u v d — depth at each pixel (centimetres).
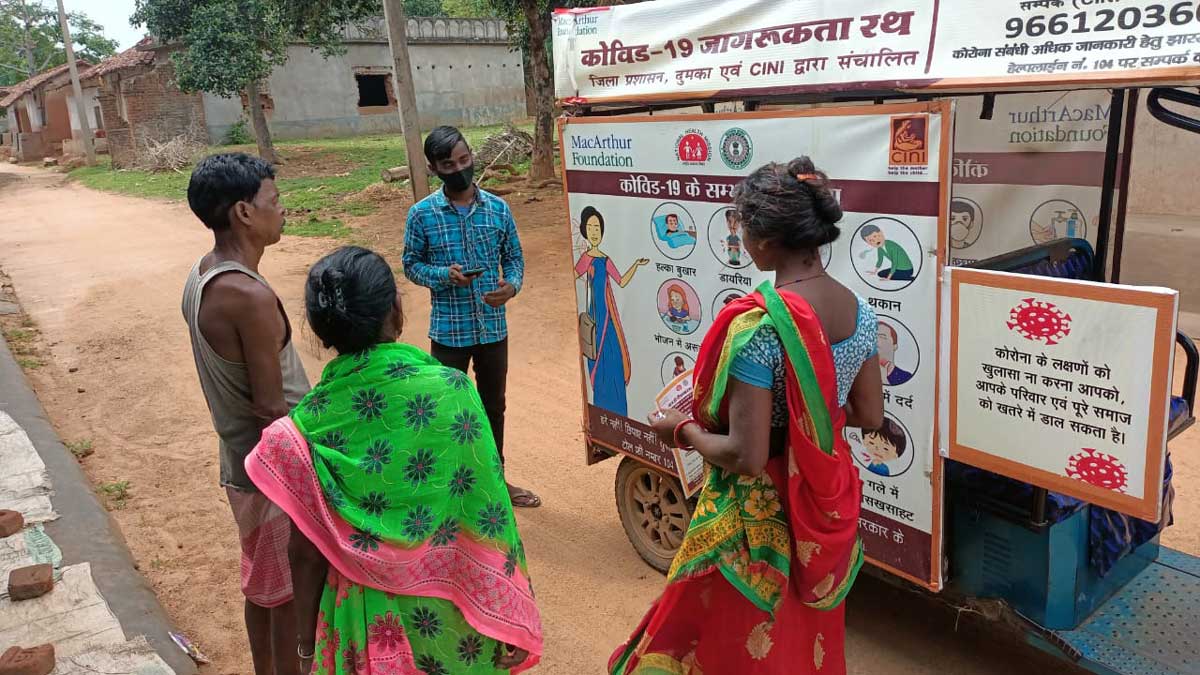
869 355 231
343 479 207
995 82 251
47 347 855
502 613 219
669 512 406
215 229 262
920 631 363
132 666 312
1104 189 348
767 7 310
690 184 346
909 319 282
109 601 359
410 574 211
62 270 1212
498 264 457
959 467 294
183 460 584
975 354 265
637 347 395
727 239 336
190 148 2636
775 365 213
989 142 394
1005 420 262
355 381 207
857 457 314
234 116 2889
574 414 635
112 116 2841
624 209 382
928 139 262
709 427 233
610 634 371
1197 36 216
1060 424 248
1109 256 370
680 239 358
